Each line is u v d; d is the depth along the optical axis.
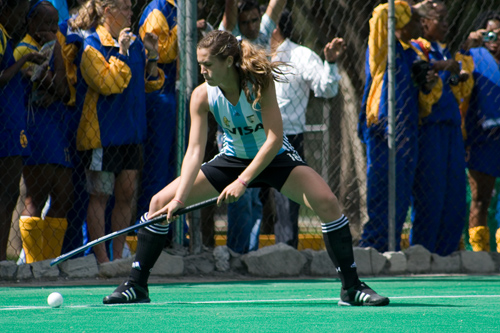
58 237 18.42
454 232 22.53
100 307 12.09
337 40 20.88
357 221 32.88
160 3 20.36
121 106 18.56
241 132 12.16
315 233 28.88
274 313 10.96
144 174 19.94
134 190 19.17
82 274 18.72
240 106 11.87
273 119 11.80
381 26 21.30
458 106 22.31
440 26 22.53
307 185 12.33
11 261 17.98
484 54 23.36
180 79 20.00
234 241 21.08
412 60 21.66
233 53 11.51
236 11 20.78
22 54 17.70
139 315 10.64
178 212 12.00
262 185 12.71
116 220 19.09
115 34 18.83
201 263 20.27
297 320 9.98
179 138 19.92
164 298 14.59
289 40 21.92
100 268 18.95
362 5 35.97
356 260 21.12
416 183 22.05
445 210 22.30
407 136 21.30
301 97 21.36
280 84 21.19
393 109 20.95
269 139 11.80
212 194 12.57
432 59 22.34
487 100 22.89
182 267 19.91
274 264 20.77
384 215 21.73
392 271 21.50
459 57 23.28
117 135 18.42
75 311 11.30
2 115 17.06
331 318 10.25
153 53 19.39
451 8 34.00
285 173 12.30
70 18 18.89
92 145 18.19
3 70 17.09
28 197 18.41
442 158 21.72
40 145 17.97
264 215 25.09
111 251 19.95
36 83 17.97
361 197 34.12
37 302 13.55
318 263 21.38
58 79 17.95
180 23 20.11
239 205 20.81
